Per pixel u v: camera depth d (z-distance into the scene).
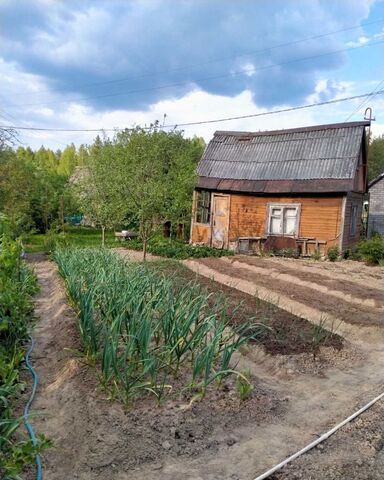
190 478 2.88
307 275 10.83
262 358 5.13
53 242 15.51
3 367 3.88
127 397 3.59
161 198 11.55
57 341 5.41
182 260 13.79
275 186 16.08
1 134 15.24
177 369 4.22
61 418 3.66
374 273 12.12
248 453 3.21
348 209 15.65
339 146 16.03
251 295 8.05
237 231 17.12
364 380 4.73
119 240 20.45
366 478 2.89
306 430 3.58
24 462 2.50
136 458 3.04
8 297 4.92
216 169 18.12
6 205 16.11
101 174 14.55
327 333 5.86
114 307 4.76
